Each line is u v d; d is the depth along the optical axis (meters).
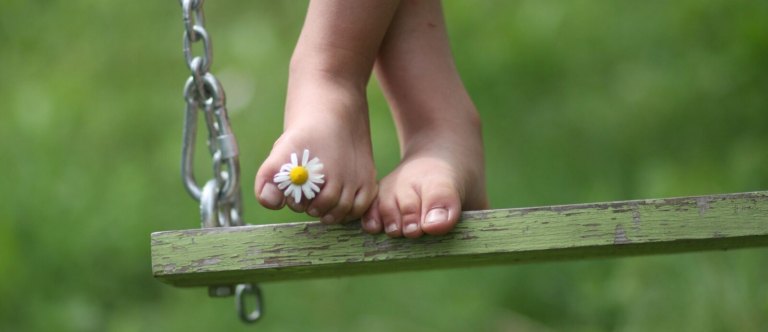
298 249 2.47
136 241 5.75
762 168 5.37
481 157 2.79
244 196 5.91
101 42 7.62
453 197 2.45
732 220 2.42
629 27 6.24
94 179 6.04
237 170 2.73
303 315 5.39
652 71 6.07
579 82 6.17
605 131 6.00
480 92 6.20
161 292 5.66
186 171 2.73
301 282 5.50
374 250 2.47
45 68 7.33
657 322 4.55
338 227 2.48
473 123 2.82
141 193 5.91
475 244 2.45
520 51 6.23
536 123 6.10
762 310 4.43
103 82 7.21
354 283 5.49
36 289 5.51
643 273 4.67
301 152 2.45
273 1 7.86
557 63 6.21
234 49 7.36
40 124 6.37
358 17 2.64
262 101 6.71
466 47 6.28
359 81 2.67
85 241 5.69
